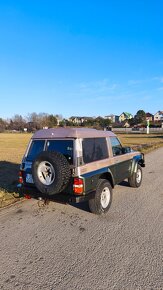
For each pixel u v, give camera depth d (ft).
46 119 428.15
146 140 130.62
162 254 13.84
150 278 11.80
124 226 17.66
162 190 27.58
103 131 22.76
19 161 50.98
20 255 13.92
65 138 18.61
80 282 11.56
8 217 19.44
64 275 12.10
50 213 20.31
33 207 21.77
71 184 17.69
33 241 15.51
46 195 18.58
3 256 13.83
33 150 20.02
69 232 16.74
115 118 538.47
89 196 18.33
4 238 15.92
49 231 16.90
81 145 18.48
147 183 31.04
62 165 17.12
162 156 60.64
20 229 17.22
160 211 20.74
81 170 17.84
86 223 18.24
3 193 25.14
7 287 11.28
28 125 425.28
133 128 337.31
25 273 12.30
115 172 22.70
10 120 463.42
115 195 25.57
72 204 22.48
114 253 14.02
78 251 14.29
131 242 15.25
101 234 16.39
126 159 25.59
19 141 139.85
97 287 11.21
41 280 11.75
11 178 33.32
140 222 18.37
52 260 13.41
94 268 12.64
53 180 17.29
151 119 443.73
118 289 11.07
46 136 19.51
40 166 17.81
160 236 16.02
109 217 19.40
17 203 22.84
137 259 13.38
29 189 19.47
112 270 12.46
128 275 12.05
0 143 119.96
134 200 23.82
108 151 22.21
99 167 19.89
